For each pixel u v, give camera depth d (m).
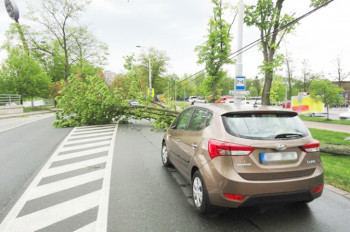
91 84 13.51
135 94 14.39
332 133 12.20
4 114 22.62
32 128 13.15
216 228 2.89
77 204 3.59
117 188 4.23
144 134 10.88
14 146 8.12
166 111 12.74
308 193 2.88
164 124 12.38
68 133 11.16
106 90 13.31
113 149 7.56
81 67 37.91
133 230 2.86
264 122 3.03
